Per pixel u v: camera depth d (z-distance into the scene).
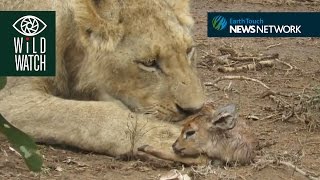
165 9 12.38
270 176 10.65
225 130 10.81
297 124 13.80
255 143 11.32
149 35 12.12
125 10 12.27
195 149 10.81
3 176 10.40
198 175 10.44
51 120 11.93
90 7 12.34
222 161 10.88
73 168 10.90
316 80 17.78
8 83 12.45
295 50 21.00
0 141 12.07
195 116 11.32
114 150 11.45
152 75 12.10
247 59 19.16
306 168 11.19
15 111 12.16
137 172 10.75
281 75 18.20
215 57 19.03
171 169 10.88
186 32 12.40
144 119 11.58
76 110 11.86
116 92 12.34
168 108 11.97
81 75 12.68
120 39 12.23
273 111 14.65
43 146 11.94
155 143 11.20
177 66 12.07
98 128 11.62
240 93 16.28
